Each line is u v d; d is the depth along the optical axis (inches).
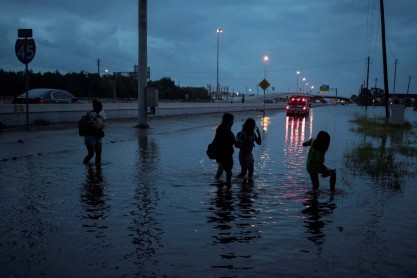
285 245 208.5
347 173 424.8
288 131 989.2
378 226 242.5
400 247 207.3
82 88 3061.0
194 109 1630.2
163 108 1360.7
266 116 1795.0
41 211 263.9
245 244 209.3
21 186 334.6
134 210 269.9
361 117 1669.5
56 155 505.7
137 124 943.0
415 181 386.3
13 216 252.2
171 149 590.6
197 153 549.6
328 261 188.1
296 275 172.6
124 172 406.3
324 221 251.6
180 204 287.1
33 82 2596.0
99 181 360.8
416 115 2495.1
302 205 289.7
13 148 517.0
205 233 225.9
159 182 362.0
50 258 187.9
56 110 860.0
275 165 468.1
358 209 281.1
